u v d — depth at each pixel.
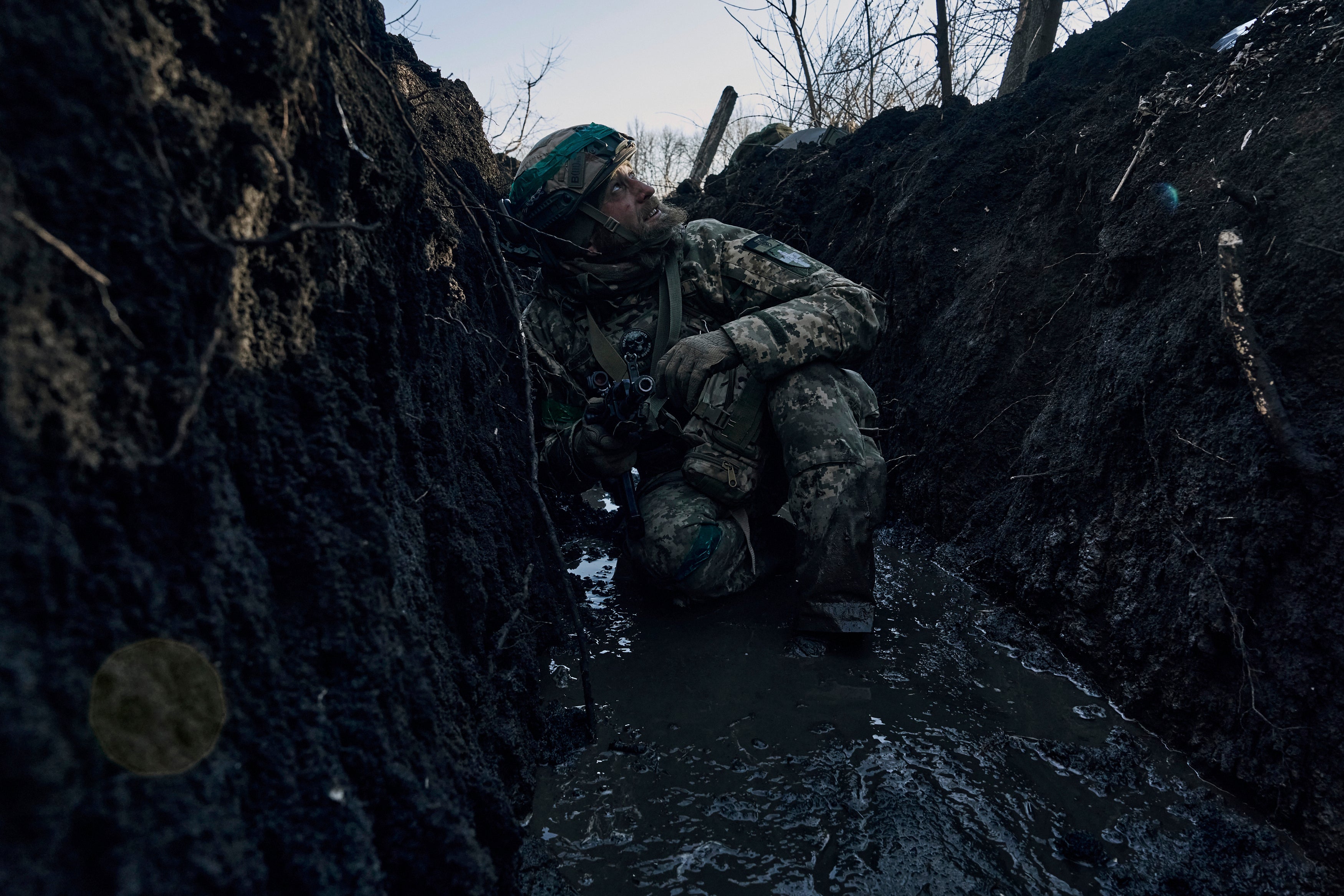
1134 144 2.14
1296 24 1.78
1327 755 1.19
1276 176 1.54
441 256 1.70
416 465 1.23
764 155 5.62
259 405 0.84
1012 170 2.96
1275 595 1.32
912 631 2.04
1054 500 2.02
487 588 1.49
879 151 4.21
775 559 2.40
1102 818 1.32
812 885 1.20
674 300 2.31
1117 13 3.01
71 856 0.50
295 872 0.68
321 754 0.76
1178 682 1.50
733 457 2.15
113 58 0.65
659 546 2.13
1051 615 1.95
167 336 0.68
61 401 0.58
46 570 0.54
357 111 1.12
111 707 0.56
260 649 0.74
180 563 0.67
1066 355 2.26
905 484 2.89
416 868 0.84
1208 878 1.18
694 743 1.58
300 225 0.76
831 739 1.57
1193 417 1.59
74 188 0.61
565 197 2.20
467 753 1.08
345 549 0.88
